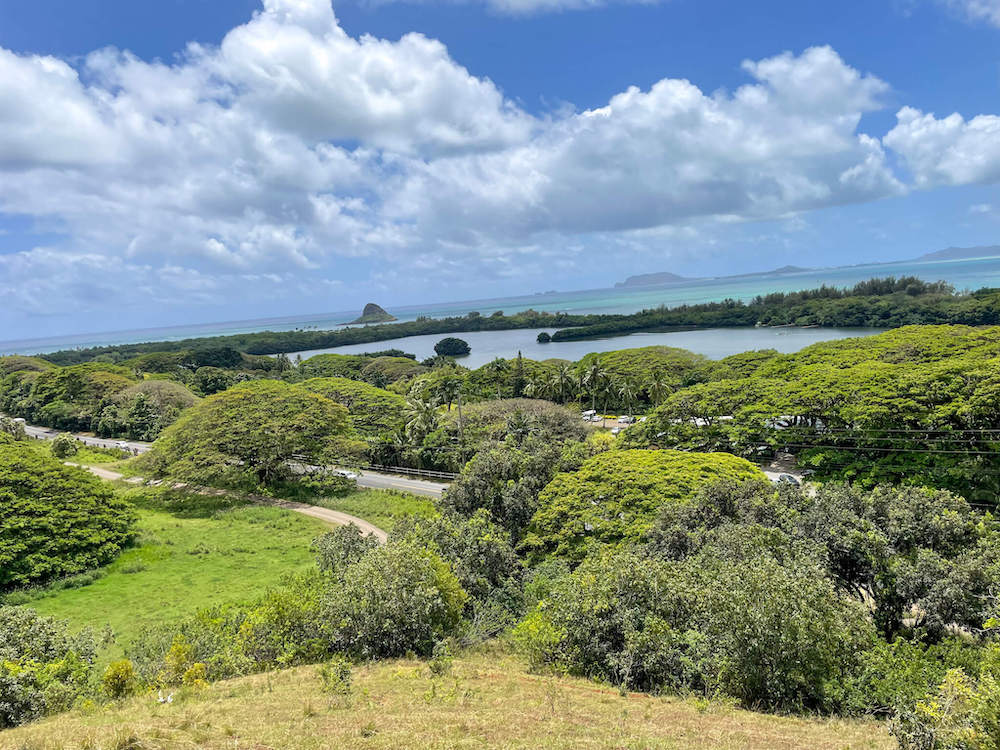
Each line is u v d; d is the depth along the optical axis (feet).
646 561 65.67
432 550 87.20
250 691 53.11
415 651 68.33
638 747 38.50
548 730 42.27
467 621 78.79
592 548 95.50
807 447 154.51
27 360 471.21
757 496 83.92
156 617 98.07
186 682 56.18
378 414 250.57
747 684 51.70
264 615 70.33
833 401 151.84
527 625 66.54
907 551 67.31
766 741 40.01
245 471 183.93
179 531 146.41
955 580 57.62
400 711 46.37
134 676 58.03
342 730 41.16
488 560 91.20
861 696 48.44
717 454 124.06
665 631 57.52
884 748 38.24
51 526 123.24
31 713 47.83
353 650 68.33
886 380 145.69
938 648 53.31
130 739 36.55
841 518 69.67
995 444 119.65
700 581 61.93
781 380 185.47
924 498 71.05
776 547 64.69
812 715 48.67
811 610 49.65
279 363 511.81
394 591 68.54
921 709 36.65
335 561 96.22
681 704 50.31
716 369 271.28
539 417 203.31
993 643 47.73
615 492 108.17
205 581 115.03
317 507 167.63
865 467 138.31
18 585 116.06
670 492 103.71
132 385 329.11
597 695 52.60
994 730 31.32
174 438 183.62
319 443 187.32
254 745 37.93
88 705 49.11
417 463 204.64
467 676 58.18
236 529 148.66
